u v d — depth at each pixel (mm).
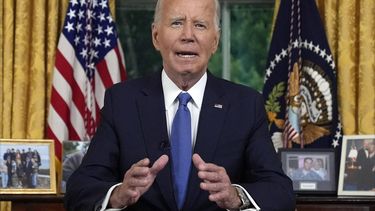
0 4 4254
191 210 2098
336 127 4121
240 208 2002
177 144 2141
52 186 3783
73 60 4191
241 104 2223
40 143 3826
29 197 3598
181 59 2174
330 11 4207
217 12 2242
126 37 4578
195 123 2195
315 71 4148
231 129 2180
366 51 4145
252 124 2199
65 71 4164
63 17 4312
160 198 2105
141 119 2197
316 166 3770
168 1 2199
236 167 2164
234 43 4555
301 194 3746
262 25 4547
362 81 4152
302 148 3877
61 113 4137
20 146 3795
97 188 2055
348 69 4164
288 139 4105
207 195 2098
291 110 4121
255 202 2021
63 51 4168
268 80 4207
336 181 3828
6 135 4227
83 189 2084
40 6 4254
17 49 4238
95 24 4270
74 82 4207
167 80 2242
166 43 2189
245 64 4555
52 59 4273
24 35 4242
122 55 4309
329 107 4121
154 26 2277
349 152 3811
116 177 2199
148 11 4590
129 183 1891
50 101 4172
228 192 1916
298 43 4168
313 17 4180
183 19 2176
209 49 2205
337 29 4215
